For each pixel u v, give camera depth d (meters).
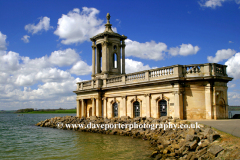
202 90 28.34
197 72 28.48
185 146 17.66
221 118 28.58
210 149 14.87
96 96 41.84
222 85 29.06
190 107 28.42
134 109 35.50
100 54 49.12
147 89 32.75
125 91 36.59
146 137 27.28
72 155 21.89
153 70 32.03
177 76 28.20
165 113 30.67
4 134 41.31
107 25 47.00
